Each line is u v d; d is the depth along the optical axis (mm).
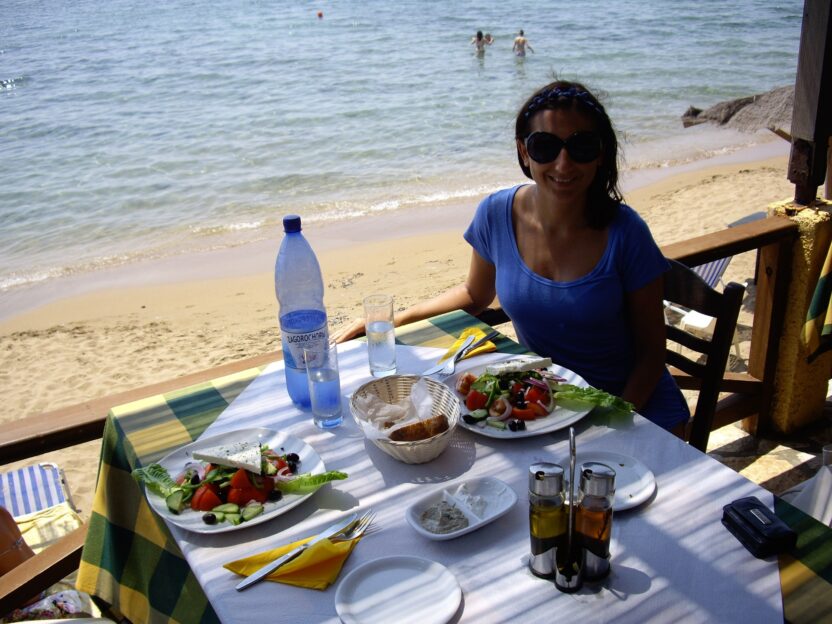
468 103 16812
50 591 2350
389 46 24781
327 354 1772
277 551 1369
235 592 1292
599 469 1192
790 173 3129
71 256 9680
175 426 1860
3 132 15945
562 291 2186
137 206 11430
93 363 6824
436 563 1301
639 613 1193
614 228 2146
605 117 2049
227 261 9219
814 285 3055
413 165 12734
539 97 2066
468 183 11711
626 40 24188
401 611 1222
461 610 1222
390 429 1626
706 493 1469
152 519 1721
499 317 2672
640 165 11945
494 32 26500
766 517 1333
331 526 1438
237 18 33469
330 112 16391
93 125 16250
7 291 8680
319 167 12867
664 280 2303
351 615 1218
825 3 2762
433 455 1617
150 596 1737
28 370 6785
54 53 26156
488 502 1467
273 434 1733
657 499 1460
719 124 5969
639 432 1692
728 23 26328
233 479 1514
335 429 1796
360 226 10023
